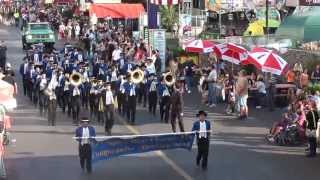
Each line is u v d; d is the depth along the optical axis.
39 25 65.31
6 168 23.12
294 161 23.98
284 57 39.12
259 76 35.94
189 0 61.62
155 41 47.03
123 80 32.69
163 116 32.25
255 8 58.00
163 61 46.53
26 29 65.31
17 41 75.25
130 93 31.42
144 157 24.66
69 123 31.77
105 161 23.97
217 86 36.28
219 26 56.53
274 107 34.94
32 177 21.89
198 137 22.75
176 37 55.69
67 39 74.88
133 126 30.80
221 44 38.56
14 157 24.73
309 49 39.59
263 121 31.77
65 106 34.72
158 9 53.41
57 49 64.00
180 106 28.30
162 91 31.86
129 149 22.88
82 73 35.81
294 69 36.59
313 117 24.38
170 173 22.28
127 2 73.62
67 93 33.41
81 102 34.81
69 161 24.06
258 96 35.12
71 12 87.19
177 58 46.06
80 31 71.88
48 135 28.89
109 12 64.50
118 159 24.31
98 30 62.53
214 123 31.39
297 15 44.34
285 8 56.16
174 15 61.81
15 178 21.81
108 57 49.44
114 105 30.31
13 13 101.56
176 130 29.48
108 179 21.52
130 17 64.62
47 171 22.66
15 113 34.44
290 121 26.98
